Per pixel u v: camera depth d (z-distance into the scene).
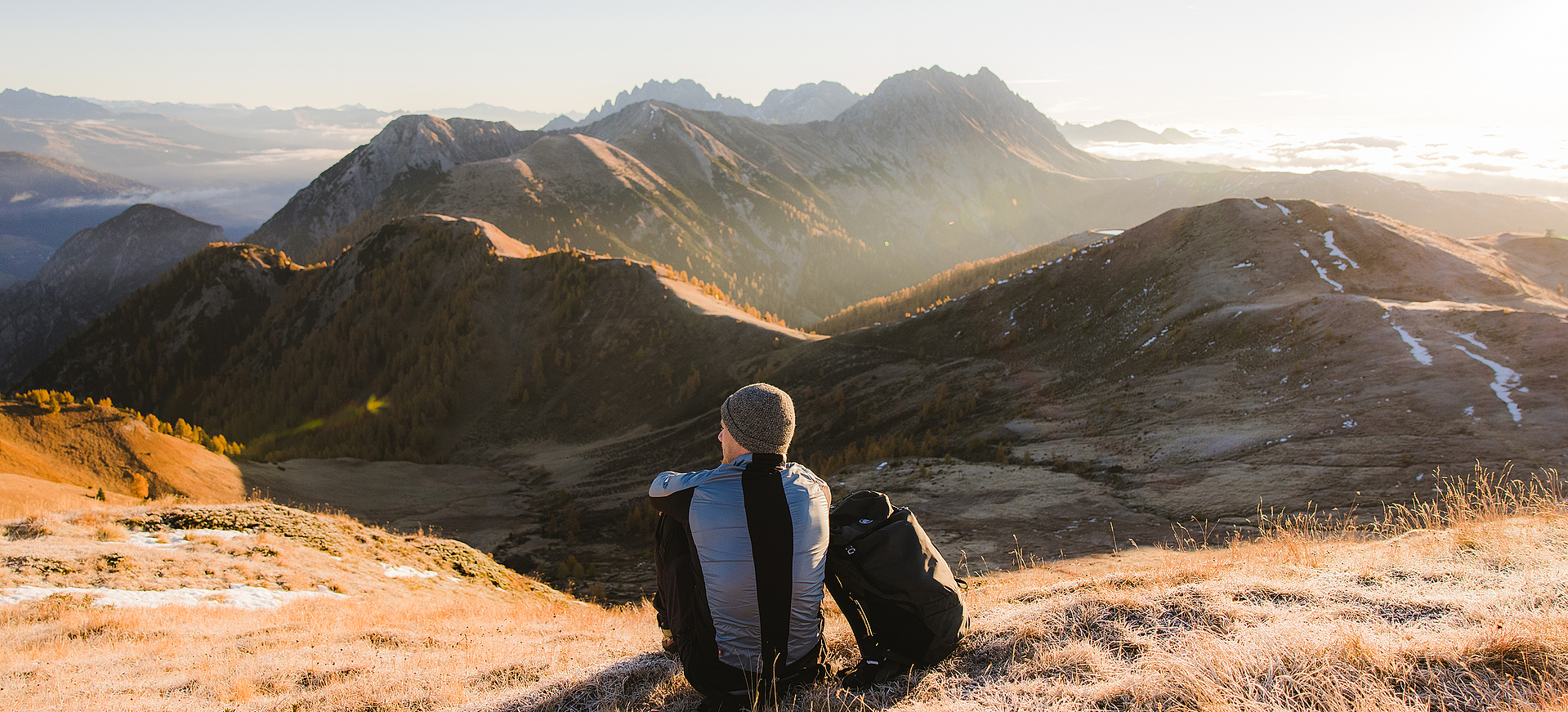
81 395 190.88
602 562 59.59
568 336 148.62
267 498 64.06
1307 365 47.53
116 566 13.89
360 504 73.81
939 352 97.25
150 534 16.66
